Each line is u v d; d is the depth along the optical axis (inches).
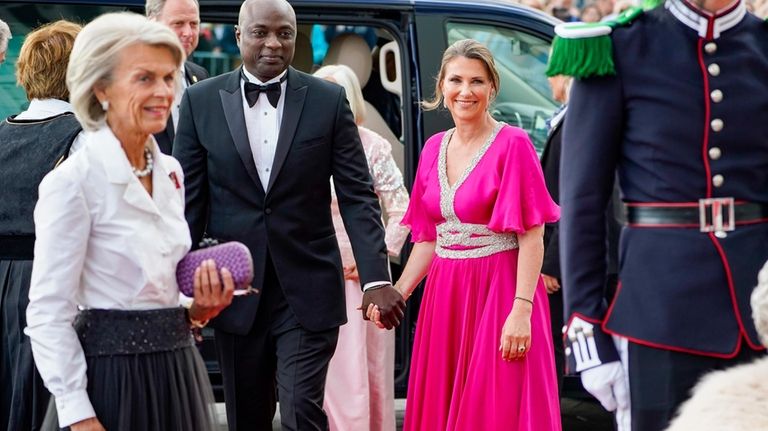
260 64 192.1
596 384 149.1
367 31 286.0
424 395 207.5
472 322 202.2
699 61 148.6
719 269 146.6
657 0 152.9
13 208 184.9
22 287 184.4
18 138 187.2
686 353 146.4
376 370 228.1
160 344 139.6
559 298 233.6
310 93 194.2
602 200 150.7
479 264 202.2
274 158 190.9
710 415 94.6
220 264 139.5
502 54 260.4
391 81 270.7
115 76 135.2
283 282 191.6
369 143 230.5
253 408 199.2
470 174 201.8
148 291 137.9
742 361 146.2
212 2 246.8
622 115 150.8
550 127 244.4
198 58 262.5
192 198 194.7
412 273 211.6
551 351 203.9
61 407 135.3
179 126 195.8
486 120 203.8
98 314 137.8
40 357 135.0
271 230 191.3
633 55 149.9
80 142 185.6
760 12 307.3
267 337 195.0
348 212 195.5
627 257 151.3
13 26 238.7
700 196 147.9
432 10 255.1
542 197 199.5
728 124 147.7
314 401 191.0
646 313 148.2
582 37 148.7
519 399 198.7
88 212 135.6
